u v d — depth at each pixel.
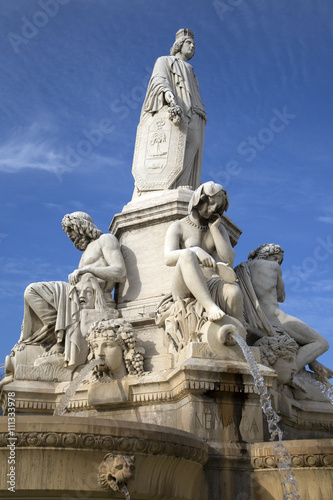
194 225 7.84
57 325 7.88
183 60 10.24
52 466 5.17
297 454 5.82
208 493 5.98
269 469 6.00
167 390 6.79
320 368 8.51
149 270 8.55
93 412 7.20
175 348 7.13
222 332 6.61
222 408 6.36
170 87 9.64
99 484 5.21
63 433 5.13
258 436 6.32
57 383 7.73
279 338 7.73
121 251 8.84
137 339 7.28
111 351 7.18
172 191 8.93
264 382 6.53
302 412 7.80
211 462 6.07
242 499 5.98
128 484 5.29
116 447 5.25
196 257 7.19
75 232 8.79
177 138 9.40
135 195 9.46
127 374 7.21
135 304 8.33
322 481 5.80
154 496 5.46
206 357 6.53
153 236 8.73
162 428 5.46
